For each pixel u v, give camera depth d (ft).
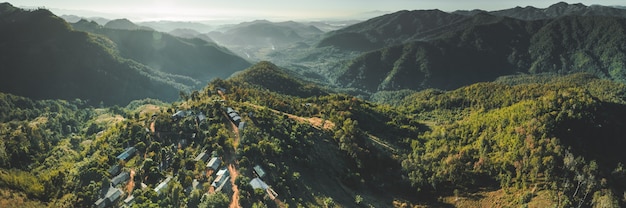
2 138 635.66
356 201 409.28
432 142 609.42
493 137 538.47
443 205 446.19
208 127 469.98
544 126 481.87
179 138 463.83
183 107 578.25
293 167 421.18
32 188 353.72
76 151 633.20
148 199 328.29
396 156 544.62
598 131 496.23
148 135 462.19
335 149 519.19
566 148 448.65
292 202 352.49
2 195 325.62
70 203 334.24
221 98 651.66
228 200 324.39
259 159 398.01
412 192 473.26
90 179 372.38
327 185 425.69
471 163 503.61
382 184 480.23
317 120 642.22
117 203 342.44
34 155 602.03
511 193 430.61
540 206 393.09
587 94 589.73
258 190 335.67
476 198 443.73
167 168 394.93
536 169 429.79
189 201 325.21
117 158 412.77
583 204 386.93
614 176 416.26
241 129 464.65
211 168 377.71
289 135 484.74
